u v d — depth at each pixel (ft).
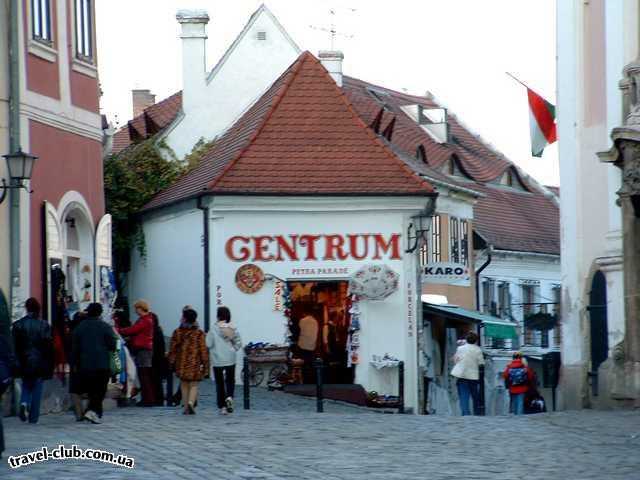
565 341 98.68
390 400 126.82
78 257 97.04
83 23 97.55
